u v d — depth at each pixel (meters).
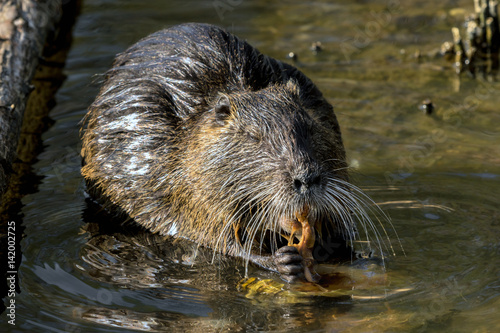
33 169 12.60
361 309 8.61
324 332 8.09
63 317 8.36
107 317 8.39
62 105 15.15
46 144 13.53
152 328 8.16
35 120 14.47
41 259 9.79
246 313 8.54
